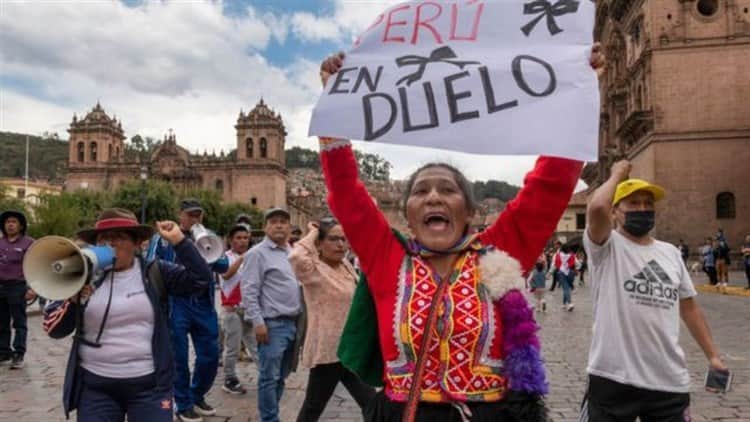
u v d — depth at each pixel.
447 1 2.87
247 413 6.84
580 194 80.94
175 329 6.45
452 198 2.54
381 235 2.58
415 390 2.30
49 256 3.77
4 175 147.00
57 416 6.62
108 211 4.07
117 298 3.93
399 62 2.80
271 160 101.69
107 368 3.87
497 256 2.47
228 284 7.89
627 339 3.76
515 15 2.79
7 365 9.54
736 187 34.94
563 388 7.86
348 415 6.82
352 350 2.58
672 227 35.47
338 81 2.80
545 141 2.48
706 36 35.81
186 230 7.10
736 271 33.81
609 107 48.38
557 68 2.62
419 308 2.40
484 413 2.29
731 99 35.38
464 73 2.69
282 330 5.94
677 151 35.72
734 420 6.31
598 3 49.56
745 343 11.09
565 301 18.59
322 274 5.22
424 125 2.64
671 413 3.71
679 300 3.98
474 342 2.33
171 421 3.96
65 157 165.38
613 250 3.88
